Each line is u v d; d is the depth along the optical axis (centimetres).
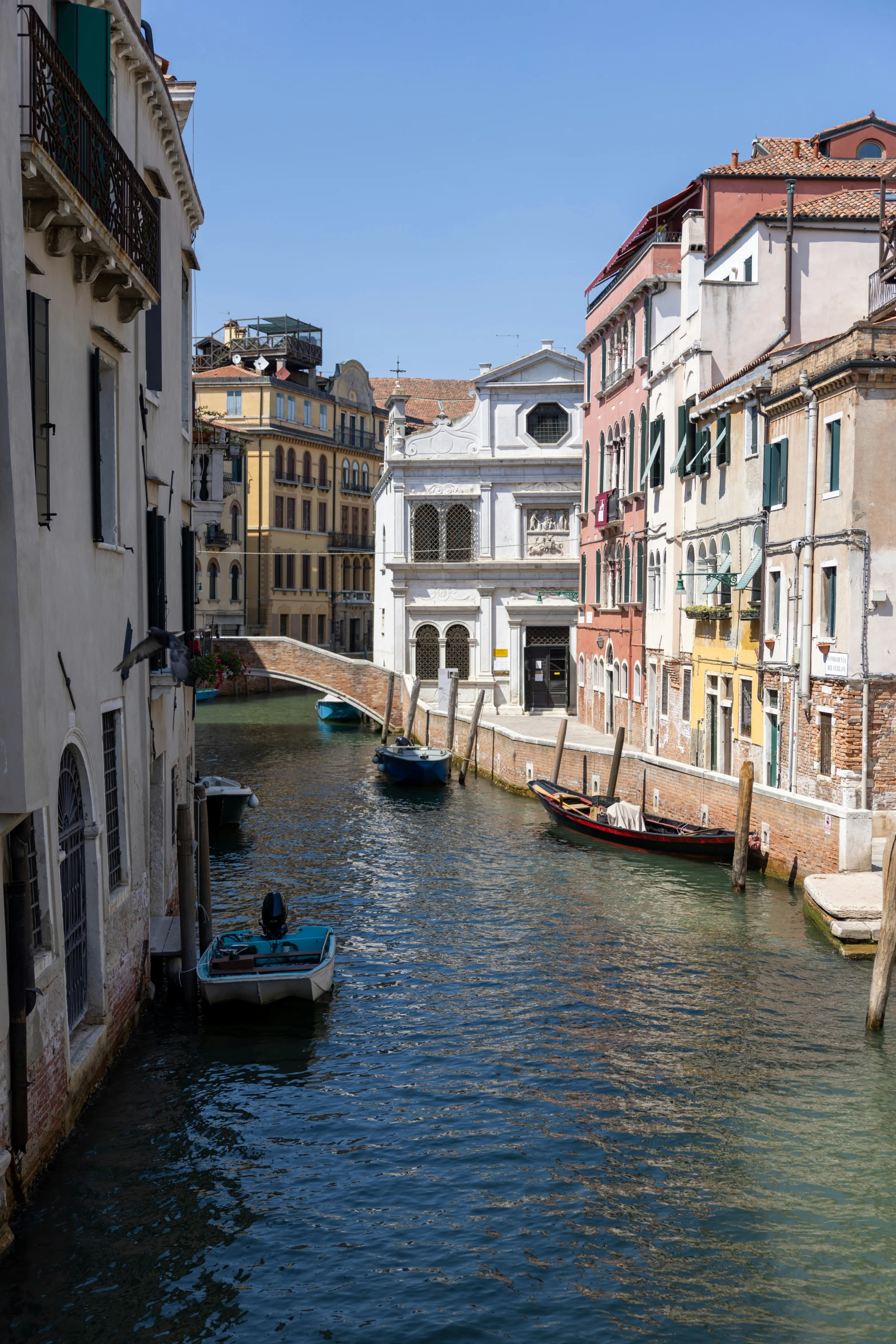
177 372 1744
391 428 4784
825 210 2733
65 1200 993
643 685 3284
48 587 977
